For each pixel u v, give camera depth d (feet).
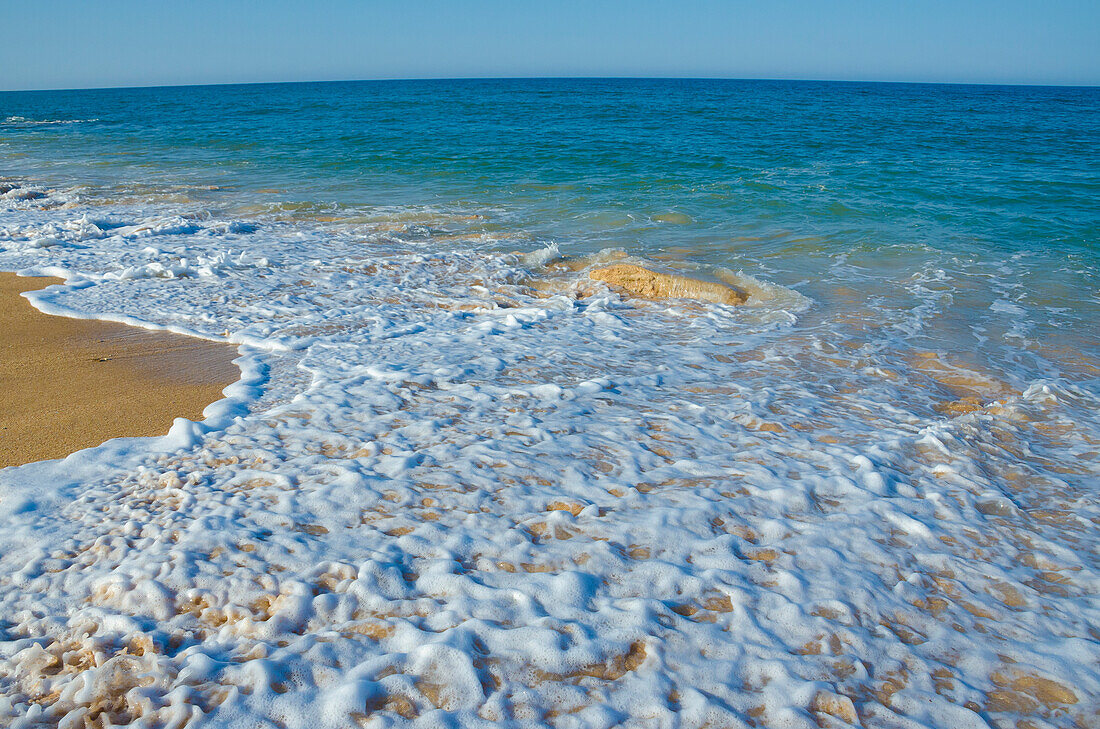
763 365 20.99
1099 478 14.64
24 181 59.11
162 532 11.31
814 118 133.59
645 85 513.04
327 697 8.32
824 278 31.09
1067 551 12.08
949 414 17.95
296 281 28.58
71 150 87.04
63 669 8.71
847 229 40.32
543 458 14.35
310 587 10.11
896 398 18.75
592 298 28.14
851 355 21.98
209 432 15.10
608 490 13.28
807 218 43.42
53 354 20.16
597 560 11.14
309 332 22.56
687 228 41.16
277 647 9.13
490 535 11.66
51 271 28.68
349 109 168.76
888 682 9.10
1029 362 21.72
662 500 13.00
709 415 16.99
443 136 93.86
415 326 23.56
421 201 49.78
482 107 173.68
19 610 9.63
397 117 135.13
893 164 68.23
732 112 151.53
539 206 47.91
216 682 8.49
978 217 43.14
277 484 12.95
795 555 11.57
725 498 13.14
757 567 11.22
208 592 10.01
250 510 12.03
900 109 172.04
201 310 24.40
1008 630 10.17
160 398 17.24
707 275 30.81
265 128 111.96
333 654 9.00
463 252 34.45
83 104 258.37
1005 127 115.34
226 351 20.74
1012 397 18.89
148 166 70.23
